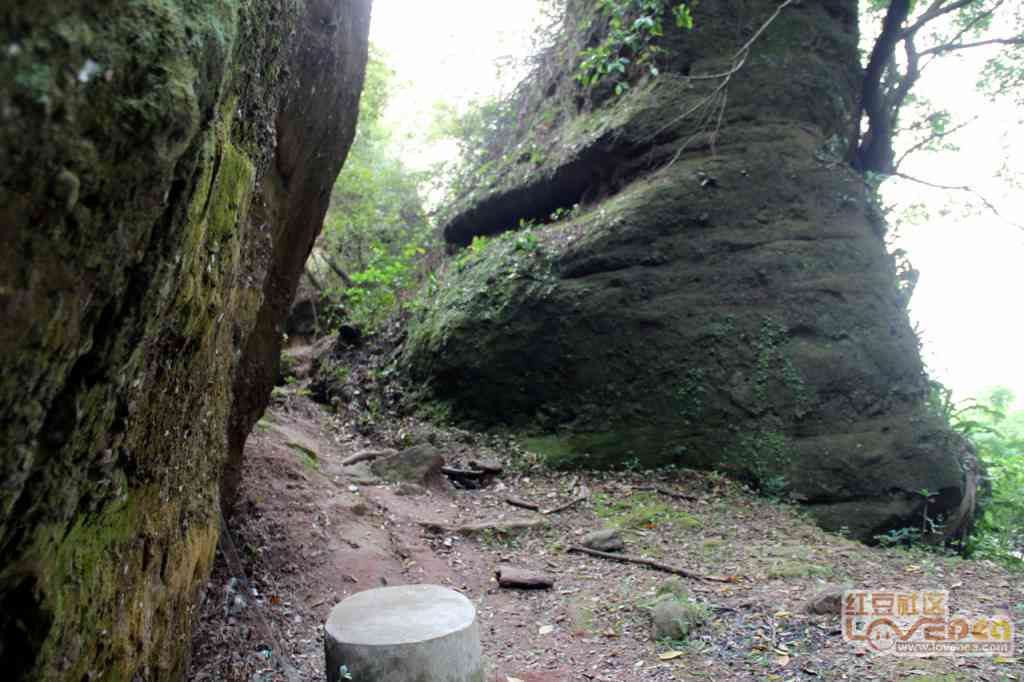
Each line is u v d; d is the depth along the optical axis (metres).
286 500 6.44
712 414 8.52
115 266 1.49
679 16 8.35
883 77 11.79
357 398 10.57
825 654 4.32
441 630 3.68
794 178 9.40
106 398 1.74
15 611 1.65
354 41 5.20
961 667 4.06
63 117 1.18
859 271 9.10
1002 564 7.14
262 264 4.24
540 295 9.42
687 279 9.07
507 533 6.86
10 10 1.08
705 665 4.35
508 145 13.98
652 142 9.83
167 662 2.87
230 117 2.29
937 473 8.01
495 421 9.44
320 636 4.93
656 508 7.39
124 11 1.32
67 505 1.69
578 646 4.80
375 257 13.91
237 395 5.26
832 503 7.91
